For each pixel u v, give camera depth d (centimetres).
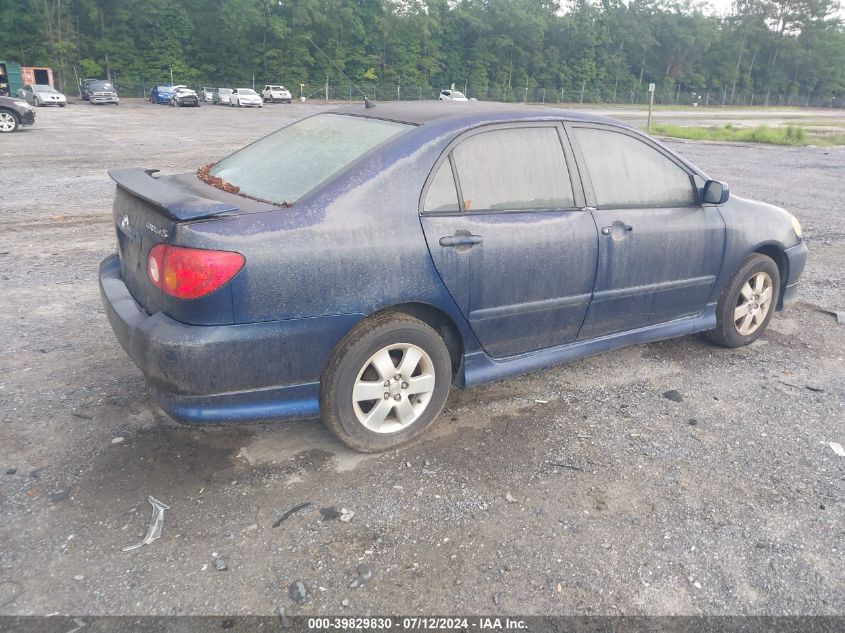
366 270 318
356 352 328
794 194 1323
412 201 335
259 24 7475
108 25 7494
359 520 303
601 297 413
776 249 521
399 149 340
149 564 271
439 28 8475
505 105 408
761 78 11744
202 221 291
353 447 346
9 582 259
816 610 263
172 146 1834
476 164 360
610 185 413
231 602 254
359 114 398
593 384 455
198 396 301
